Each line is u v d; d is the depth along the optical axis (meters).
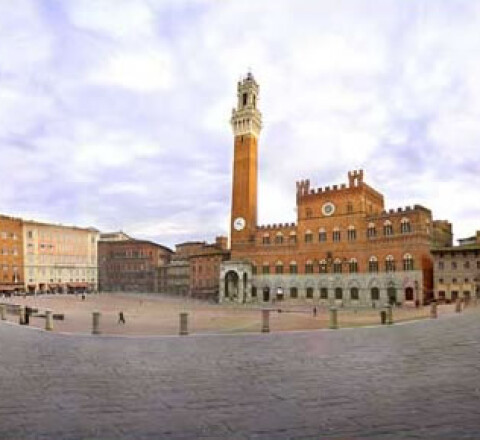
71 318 61.84
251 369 17.86
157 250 177.12
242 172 132.25
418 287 96.62
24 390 14.21
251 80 135.00
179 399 12.90
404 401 12.23
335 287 111.19
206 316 68.50
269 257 123.75
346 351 23.09
